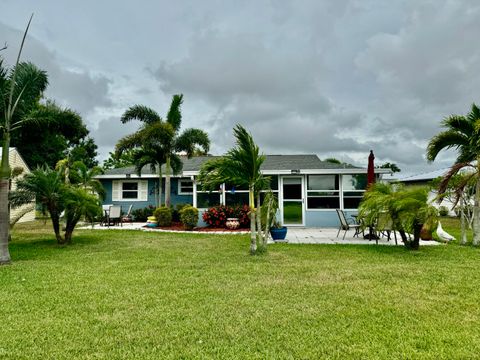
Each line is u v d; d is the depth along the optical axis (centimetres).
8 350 307
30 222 1819
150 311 402
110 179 1916
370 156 1268
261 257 743
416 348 310
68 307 417
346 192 1498
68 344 320
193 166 1961
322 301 438
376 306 418
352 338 330
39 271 612
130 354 300
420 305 422
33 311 404
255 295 464
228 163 791
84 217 1026
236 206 1413
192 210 1335
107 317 384
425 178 2631
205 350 308
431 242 991
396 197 838
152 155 1631
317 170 1464
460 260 705
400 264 664
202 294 468
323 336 335
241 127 782
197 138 1627
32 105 898
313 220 1498
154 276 570
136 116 1683
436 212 808
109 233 1223
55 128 956
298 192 1518
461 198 984
